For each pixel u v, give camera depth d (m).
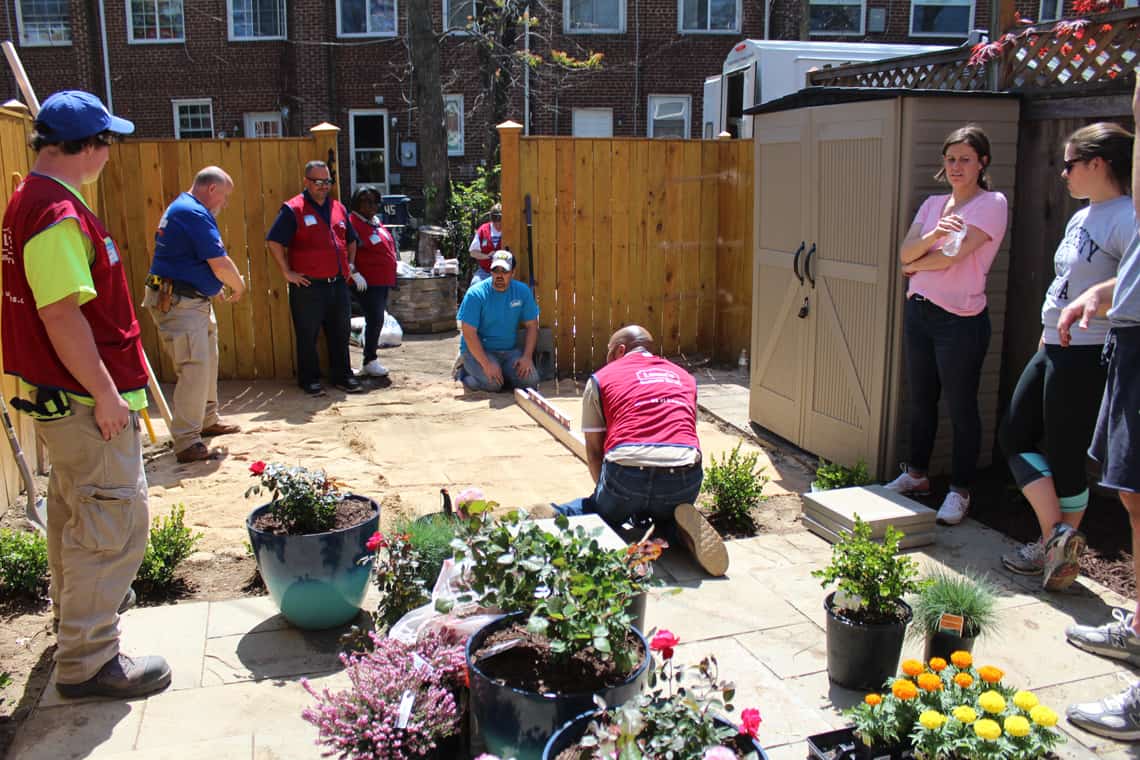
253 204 7.85
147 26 21.78
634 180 8.33
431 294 10.73
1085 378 3.72
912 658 3.41
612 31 21.19
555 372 8.45
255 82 21.88
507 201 8.08
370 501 3.76
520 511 3.10
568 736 2.21
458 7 19.48
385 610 3.41
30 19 21.73
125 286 3.13
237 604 3.85
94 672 3.13
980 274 4.48
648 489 4.10
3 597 3.85
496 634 2.71
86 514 3.03
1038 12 19.23
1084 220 3.73
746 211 8.38
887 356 5.05
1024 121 5.09
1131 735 2.89
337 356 7.73
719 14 21.27
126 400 3.08
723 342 8.84
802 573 4.14
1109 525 4.51
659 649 2.43
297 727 2.98
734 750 2.16
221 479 5.47
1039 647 3.47
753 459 4.96
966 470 4.66
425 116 16.05
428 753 2.54
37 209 2.83
